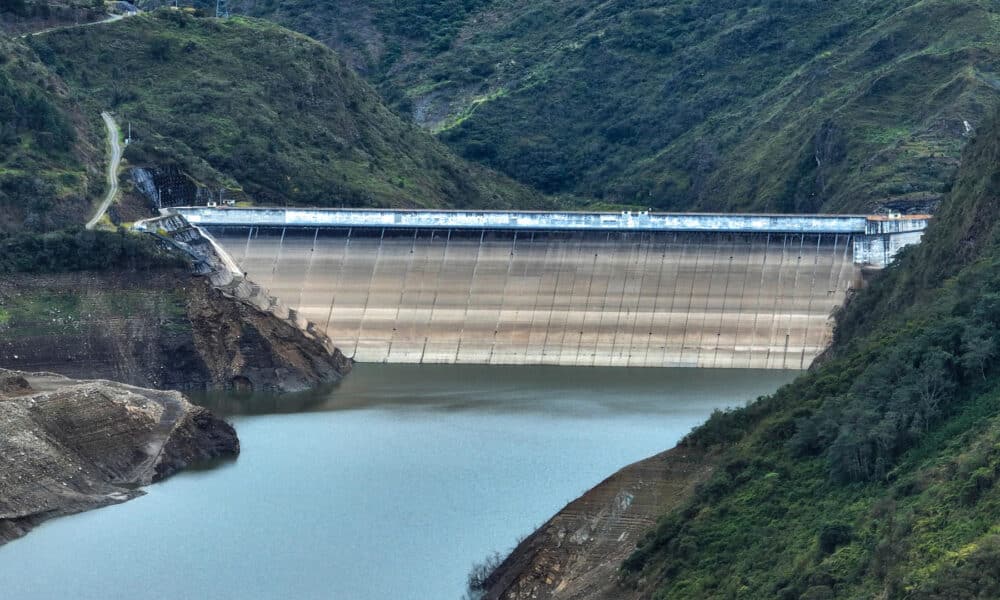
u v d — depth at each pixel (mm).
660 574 140500
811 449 148375
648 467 161625
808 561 126312
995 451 121625
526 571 153250
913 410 139000
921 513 119188
